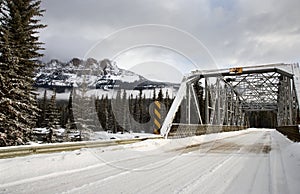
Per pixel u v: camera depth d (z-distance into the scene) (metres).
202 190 4.24
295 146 10.00
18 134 13.12
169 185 4.53
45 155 6.75
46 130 22.48
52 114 22.62
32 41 16.78
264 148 11.92
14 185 4.28
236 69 20.14
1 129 12.91
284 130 23.66
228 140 17.98
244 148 11.90
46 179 4.75
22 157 6.27
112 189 4.18
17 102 13.32
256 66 19.38
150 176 5.27
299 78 17.92
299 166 6.45
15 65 13.72
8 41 13.70
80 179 4.84
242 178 5.21
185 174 5.55
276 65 19.19
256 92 40.09
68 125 21.06
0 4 15.12
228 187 4.46
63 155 6.95
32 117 14.86
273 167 6.57
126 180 4.84
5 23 15.38
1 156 5.94
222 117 27.86
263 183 4.77
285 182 4.84
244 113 55.84
